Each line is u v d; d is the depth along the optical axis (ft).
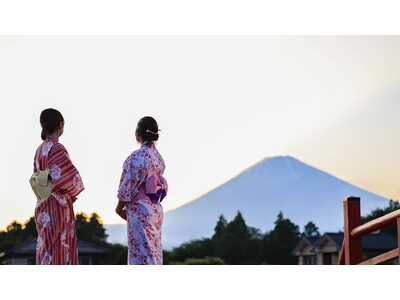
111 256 61.67
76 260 15.65
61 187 15.38
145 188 15.80
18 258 53.11
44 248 15.37
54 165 15.44
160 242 16.02
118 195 15.75
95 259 60.85
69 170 15.51
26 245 53.57
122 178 15.84
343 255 19.27
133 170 15.75
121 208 16.02
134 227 15.71
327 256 63.87
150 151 15.99
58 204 15.46
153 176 15.87
